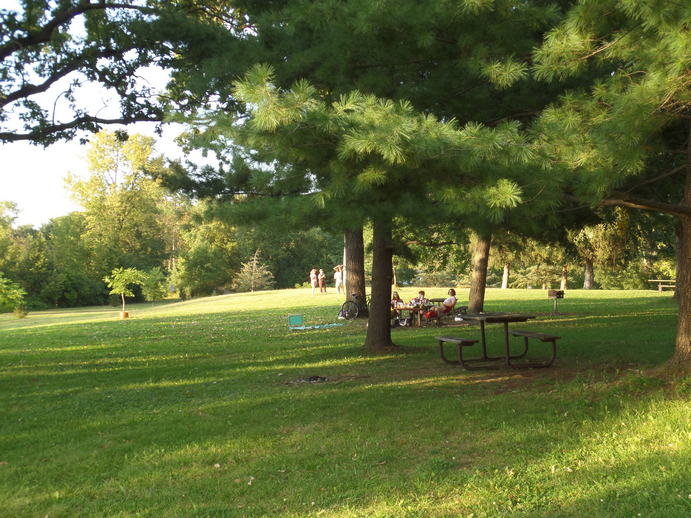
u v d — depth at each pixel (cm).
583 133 604
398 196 752
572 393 759
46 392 986
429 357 1179
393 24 703
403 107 561
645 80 556
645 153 604
